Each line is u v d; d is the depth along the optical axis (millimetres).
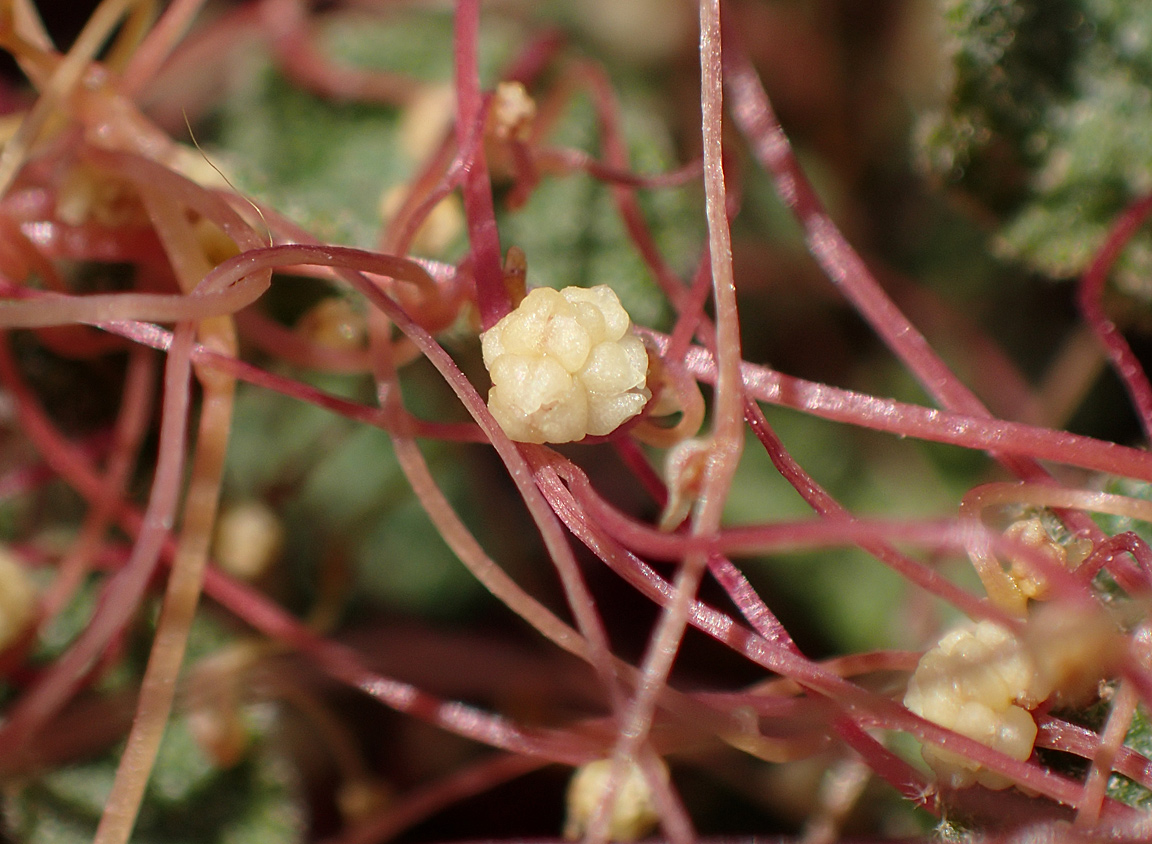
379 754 128
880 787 121
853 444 135
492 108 115
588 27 138
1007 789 107
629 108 129
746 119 121
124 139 116
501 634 129
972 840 107
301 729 127
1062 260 122
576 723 114
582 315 106
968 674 106
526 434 106
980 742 106
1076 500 108
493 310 111
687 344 113
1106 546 108
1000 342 137
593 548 109
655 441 110
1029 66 121
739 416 108
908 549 130
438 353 108
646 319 123
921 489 134
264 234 116
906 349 116
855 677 113
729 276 108
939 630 127
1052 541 109
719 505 108
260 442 128
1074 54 120
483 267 111
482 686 127
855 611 129
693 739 111
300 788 125
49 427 119
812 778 124
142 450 120
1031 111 121
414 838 127
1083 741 107
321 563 130
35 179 116
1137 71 120
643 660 128
